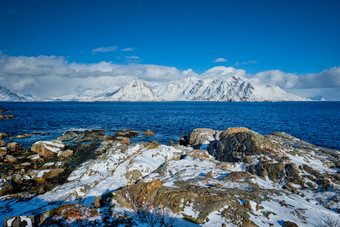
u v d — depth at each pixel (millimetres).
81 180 15461
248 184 11266
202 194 8719
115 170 15148
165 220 7500
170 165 15953
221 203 8141
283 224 7398
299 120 69500
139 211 8234
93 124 58438
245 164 15742
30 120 64500
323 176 12406
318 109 141375
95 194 11359
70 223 7082
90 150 28641
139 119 72938
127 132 42000
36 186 17156
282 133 25328
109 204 8531
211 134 29812
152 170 15797
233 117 81250
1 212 11273
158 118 76750
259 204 8703
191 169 14617
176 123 61906
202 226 7137
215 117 81188
